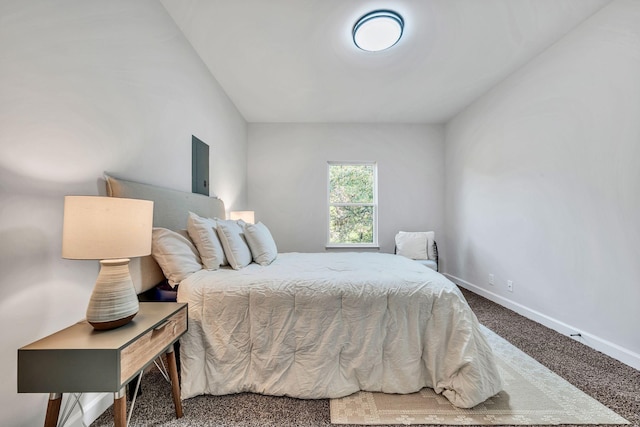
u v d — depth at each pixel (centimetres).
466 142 358
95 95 130
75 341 91
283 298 148
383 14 190
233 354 144
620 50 174
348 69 265
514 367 168
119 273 106
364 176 423
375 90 311
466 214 359
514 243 272
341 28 208
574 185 207
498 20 198
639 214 165
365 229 422
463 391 132
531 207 250
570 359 177
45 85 106
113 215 99
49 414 90
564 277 216
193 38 219
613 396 141
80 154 122
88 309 100
